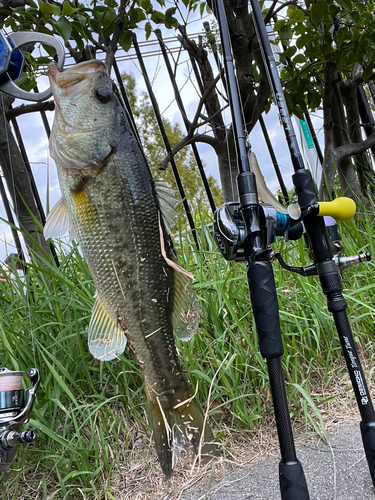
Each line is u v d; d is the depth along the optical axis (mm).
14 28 798
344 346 361
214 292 719
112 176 427
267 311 320
